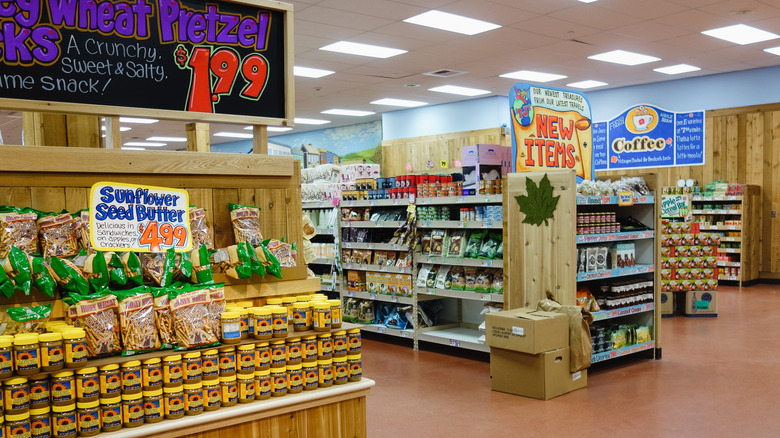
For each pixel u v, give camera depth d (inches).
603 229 204.4
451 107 571.2
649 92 499.5
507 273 206.8
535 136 208.1
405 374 211.5
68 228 88.0
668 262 313.1
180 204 96.8
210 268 93.5
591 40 358.6
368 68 419.8
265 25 108.0
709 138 466.9
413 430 155.1
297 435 94.2
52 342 75.9
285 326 93.1
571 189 187.9
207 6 101.6
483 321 249.8
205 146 141.6
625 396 180.1
